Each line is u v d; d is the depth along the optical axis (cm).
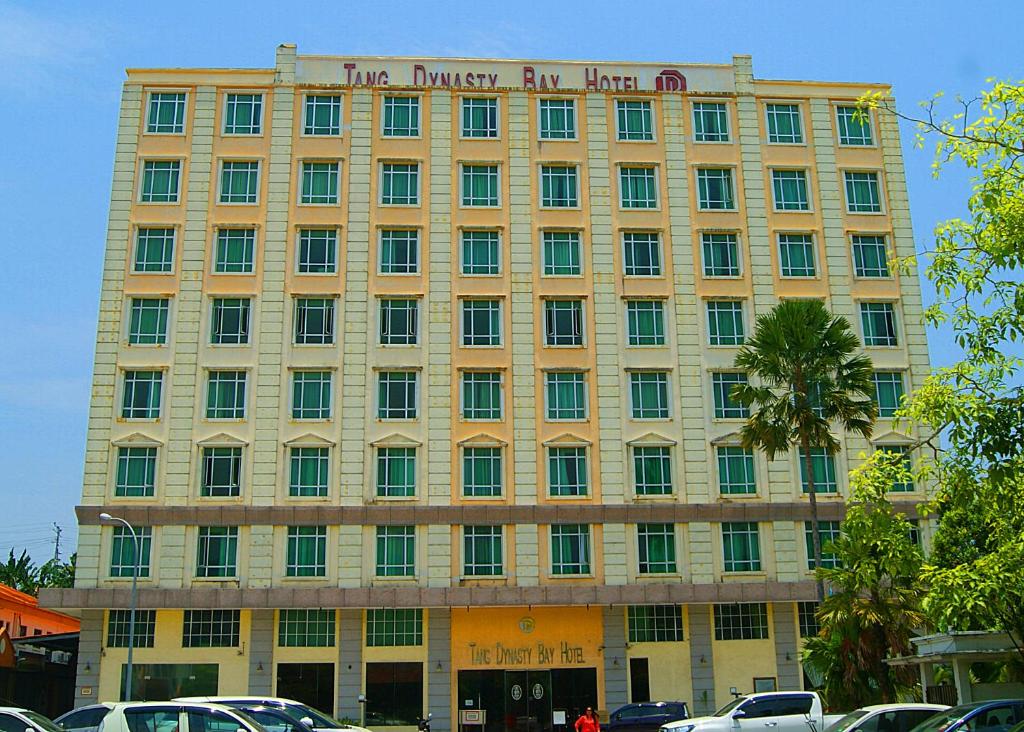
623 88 5584
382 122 5453
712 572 4997
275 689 4791
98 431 4956
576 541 5009
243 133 5388
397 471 5028
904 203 5553
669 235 5406
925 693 3253
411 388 5128
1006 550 2281
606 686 4884
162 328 5116
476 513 4966
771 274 5397
